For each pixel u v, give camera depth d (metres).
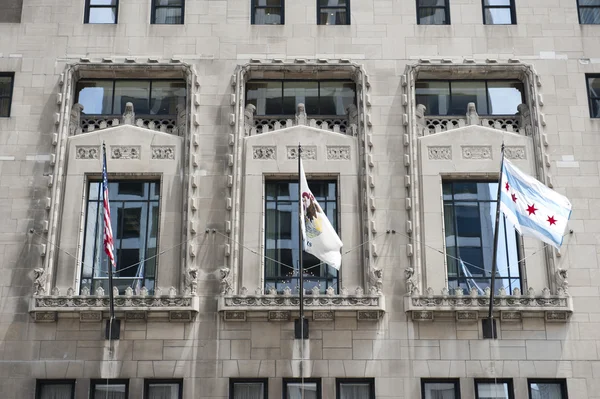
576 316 30.45
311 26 34.19
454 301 30.27
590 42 34.16
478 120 33.09
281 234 31.91
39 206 31.62
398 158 32.34
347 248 31.31
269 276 31.39
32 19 34.12
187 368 29.69
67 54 33.69
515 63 33.59
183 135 32.69
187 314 30.03
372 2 34.56
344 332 30.11
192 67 33.31
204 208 31.64
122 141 32.53
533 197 29.42
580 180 32.19
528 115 33.25
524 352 29.98
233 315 30.08
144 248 31.72
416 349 29.95
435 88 34.03
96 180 32.44
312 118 33.28
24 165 32.12
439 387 29.84
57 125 32.50
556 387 29.89
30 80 33.28
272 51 33.81
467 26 34.28
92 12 34.66
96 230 31.89
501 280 31.44
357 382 29.86
